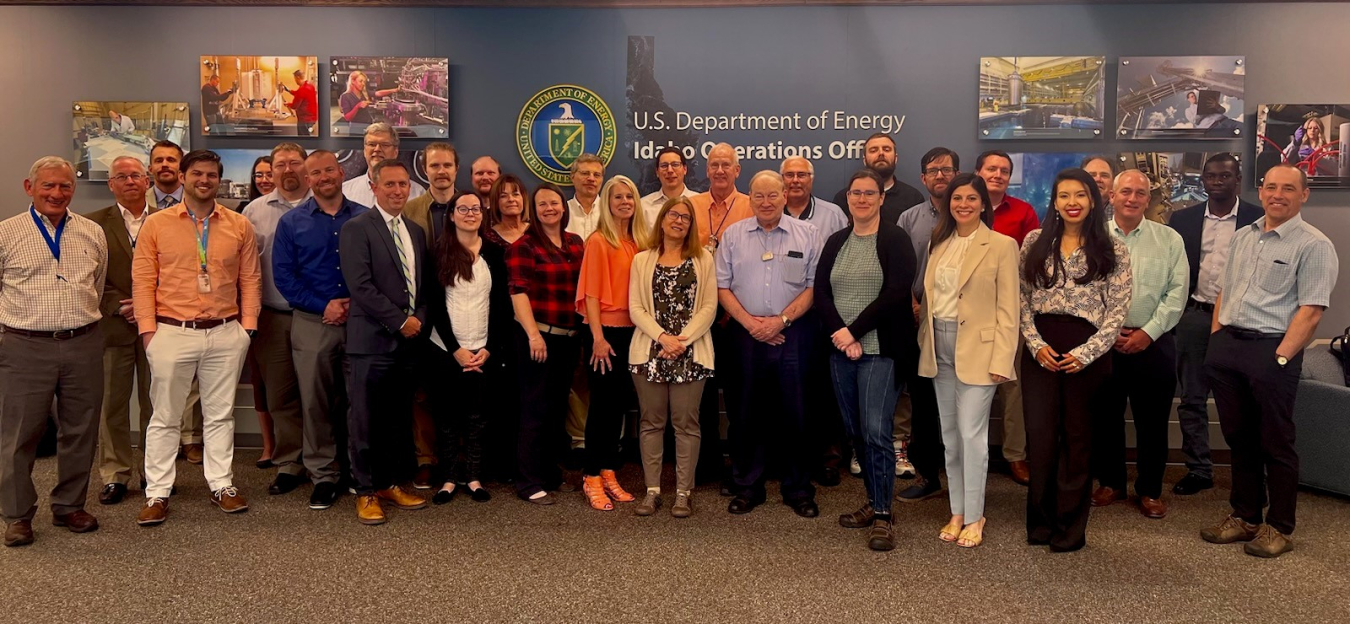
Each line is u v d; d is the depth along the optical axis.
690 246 4.01
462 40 5.78
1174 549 3.61
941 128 5.70
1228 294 3.68
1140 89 5.57
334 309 4.08
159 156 4.39
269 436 4.91
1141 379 4.04
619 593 3.14
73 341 3.68
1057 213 3.56
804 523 3.94
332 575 3.30
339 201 4.16
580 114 5.79
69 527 3.79
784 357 4.00
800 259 3.96
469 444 4.30
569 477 4.72
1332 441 4.34
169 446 3.96
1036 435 3.62
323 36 5.79
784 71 5.74
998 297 3.52
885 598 3.10
